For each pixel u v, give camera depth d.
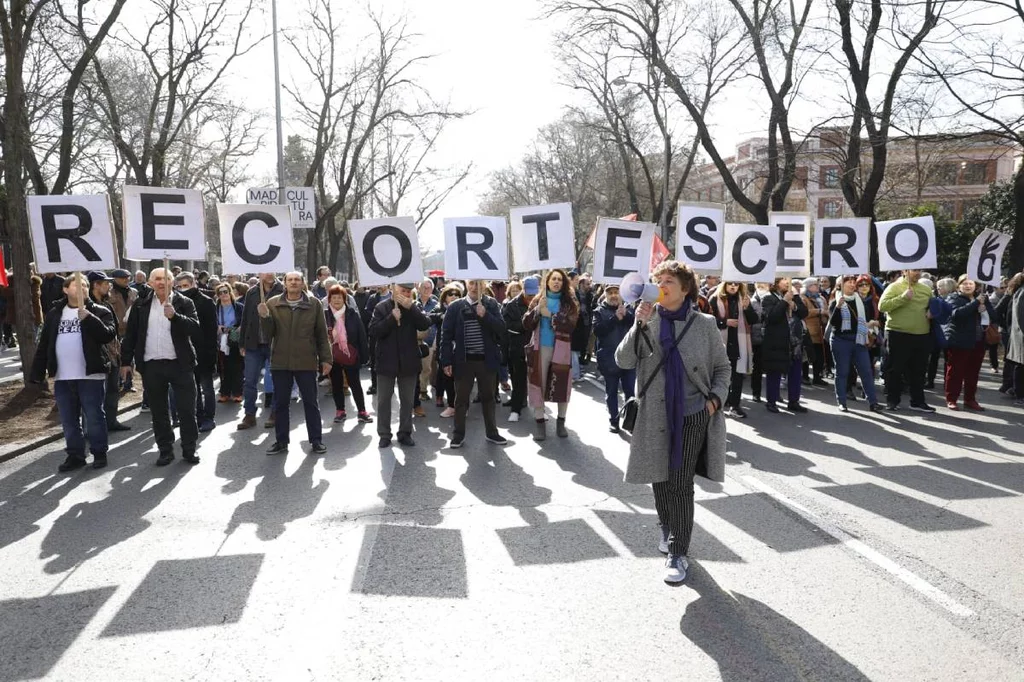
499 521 5.46
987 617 3.80
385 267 8.04
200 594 4.20
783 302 9.66
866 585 4.21
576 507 5.79
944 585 4.20
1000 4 13.25
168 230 7.65
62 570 4.58
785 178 18.59
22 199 10.91
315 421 7.76
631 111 29.73
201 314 8.80
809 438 8.23
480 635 3.67
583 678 3.26
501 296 12.60
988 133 14.07
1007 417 9.47
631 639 3.61
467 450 7.89
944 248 31.22
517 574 4.44
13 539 5.16
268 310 7.62
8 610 4.03
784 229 10.64
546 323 8.33
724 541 4.95
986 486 6.23
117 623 3.85
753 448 7.73
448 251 8.27
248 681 3.27
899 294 9.84
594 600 4.06
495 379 8.29
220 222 8.09
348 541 5.04
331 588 4.25
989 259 11.45
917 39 14.23
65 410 7.02
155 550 4.91
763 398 11.12
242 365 11.38
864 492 6.07
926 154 26.97
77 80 13.11
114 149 20.86
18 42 10.92
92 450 7.15
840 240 10.74
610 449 7.91
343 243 66.31
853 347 9.93
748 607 3.95
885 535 5.04
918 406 9.97
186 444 7.30
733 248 9.62
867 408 10.23
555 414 10.16
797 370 9.83
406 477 6.75
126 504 5.96
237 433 8.83
